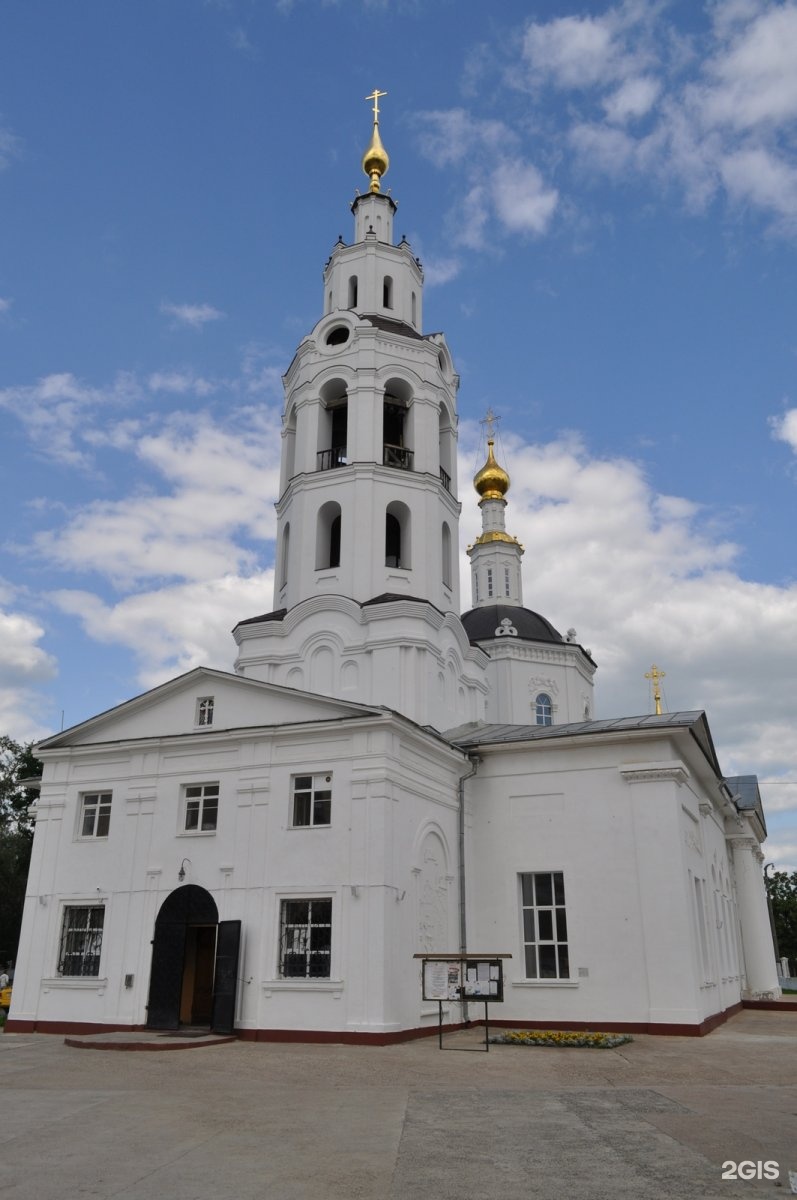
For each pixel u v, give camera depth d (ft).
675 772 88.22
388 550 113.29
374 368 114.62
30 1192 29.50
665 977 83.97
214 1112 43.73
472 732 103.24
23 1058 65.62
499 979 70.18
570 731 95.45
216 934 83.97
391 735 81.66
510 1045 72.84
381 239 130.21
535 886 93.04
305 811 82.28
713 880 109.81
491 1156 34.30
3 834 180.65
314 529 110.63
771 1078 55.26
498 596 176.55
